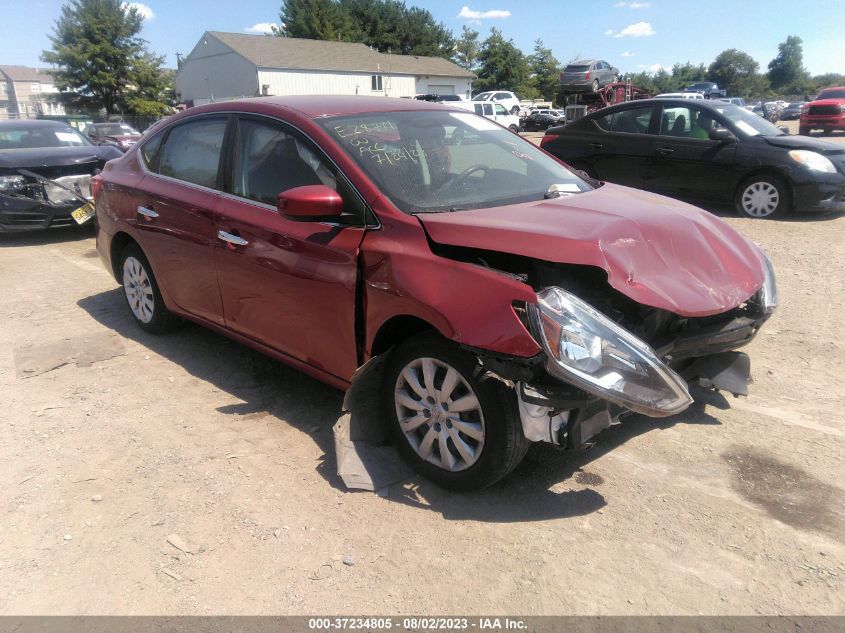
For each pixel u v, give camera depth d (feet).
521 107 150.82
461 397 9.57
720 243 11.00
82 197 28.58
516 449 9.18
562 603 7.96
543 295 8.62
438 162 11.89
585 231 9.46
